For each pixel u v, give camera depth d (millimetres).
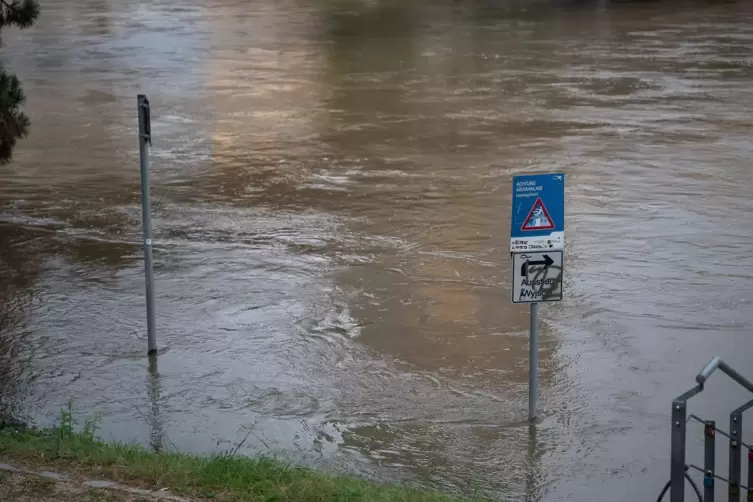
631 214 18625
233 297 14250
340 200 19734
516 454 9570
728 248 16562
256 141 25391
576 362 11930
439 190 20391
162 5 64188
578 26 49688
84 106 30438
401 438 9906
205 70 37719
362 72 36562
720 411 10602
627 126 26703
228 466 7438
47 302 14016
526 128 26562
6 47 44281
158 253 16438
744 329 13047
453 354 12156
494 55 40344
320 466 9133
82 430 9438
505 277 15141
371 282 14930
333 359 12023
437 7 60219
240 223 18172
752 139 25062
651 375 11562
